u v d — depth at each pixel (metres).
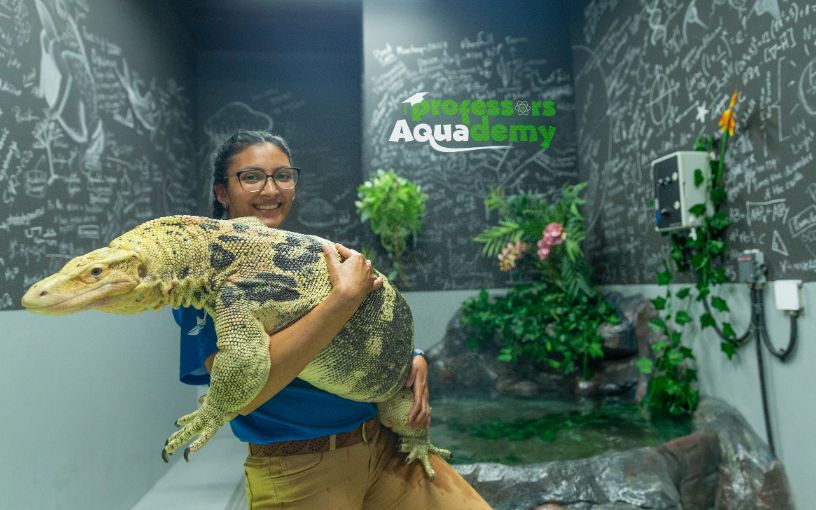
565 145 5.48
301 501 1.40
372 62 5.17
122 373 3.10
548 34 5.41
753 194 3.15
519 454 2.89
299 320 1.23
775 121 2.97
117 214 3.44
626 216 4.78
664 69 4.13
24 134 2.45
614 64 4.89
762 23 3.07
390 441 1.66
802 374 2.79
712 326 3.40
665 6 4.09
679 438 2.96
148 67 4.16
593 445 2.98
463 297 5.21
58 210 2.72
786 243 2.89
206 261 1.24
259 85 5.99
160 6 4.51
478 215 5.28
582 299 4.73
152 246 1.19
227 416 1.14
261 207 1.55
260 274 1.26
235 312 1.19
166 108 4.58
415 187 5.00
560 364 4.51
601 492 2.54
